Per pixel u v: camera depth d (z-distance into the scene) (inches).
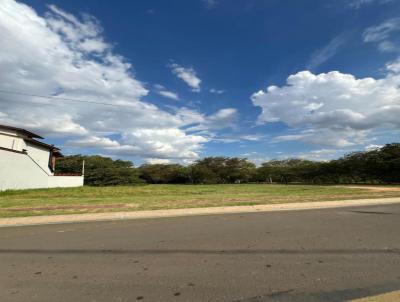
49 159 1231.5
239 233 300.2
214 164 2199.8
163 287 162.9
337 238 270.4
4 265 205.9
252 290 156.3
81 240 282.2
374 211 465.4
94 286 165.9
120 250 242.1
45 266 202.7
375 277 171.3
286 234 291.3
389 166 1358.3
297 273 180.4
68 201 638.5
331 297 145.9
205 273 183.6
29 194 799.7
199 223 370.3
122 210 495.5
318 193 844.0
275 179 2114.9
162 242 267.4
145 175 2156.7
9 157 856.3
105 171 1727.4
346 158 1609.3
